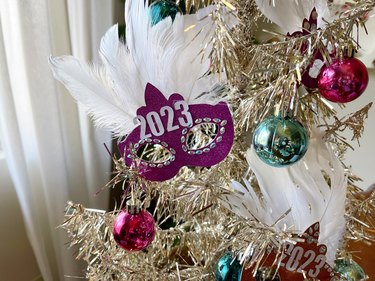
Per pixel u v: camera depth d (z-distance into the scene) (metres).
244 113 0.37
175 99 0.35
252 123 0.39
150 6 0.39
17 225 0.91
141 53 0.35
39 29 0.76
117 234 0.37
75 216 0.41
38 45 0.76
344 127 0.39
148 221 0.37
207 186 0.37
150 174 0.37
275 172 0.37
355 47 0.33
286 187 0.37
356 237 0.40
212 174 0.42
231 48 0.35
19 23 0.75
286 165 0.33
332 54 0.34
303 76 0.35
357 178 0.42
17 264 0.93
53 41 0.81
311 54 0.32
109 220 0.41
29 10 0.73
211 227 0.45
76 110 0.89
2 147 0.79
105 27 0.91
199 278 0.43
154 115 0.35
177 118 0.35
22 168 0.78
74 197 0.95
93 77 0.37
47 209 0.87
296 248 0.36
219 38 0.34
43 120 0.80
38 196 0.89
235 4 0.37
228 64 0.35
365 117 0.39
